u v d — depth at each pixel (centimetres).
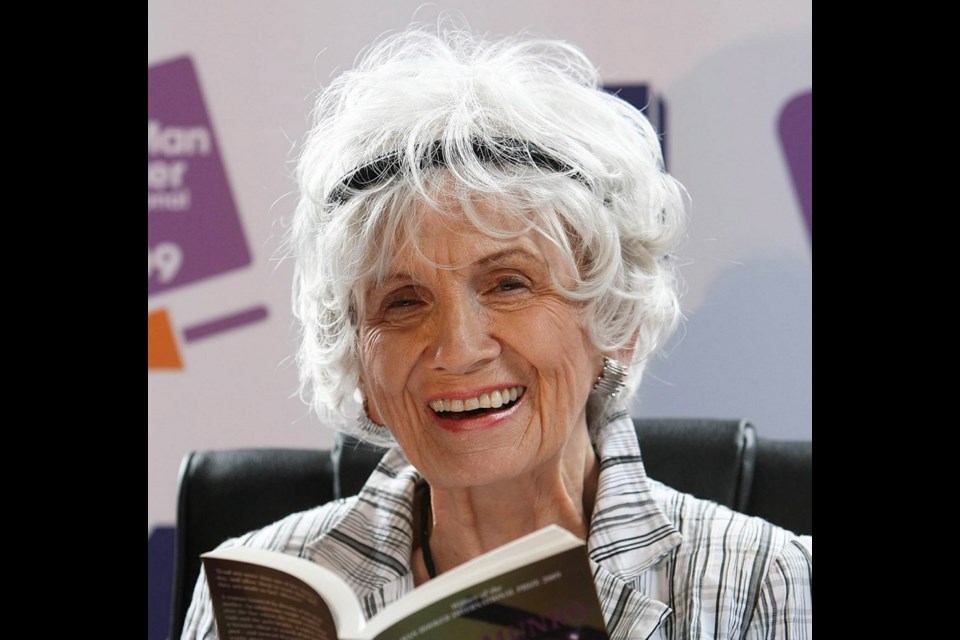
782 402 827
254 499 575
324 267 457
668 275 489
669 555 452
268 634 364
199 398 861
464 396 420
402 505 484
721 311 827
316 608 339
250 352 858
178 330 854
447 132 414
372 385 441
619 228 439
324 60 834
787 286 822
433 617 321
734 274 826
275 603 356
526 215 414
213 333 855
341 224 432
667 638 438
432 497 471
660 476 561
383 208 420
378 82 456
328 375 478
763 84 814
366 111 442
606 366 455
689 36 816
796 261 820
